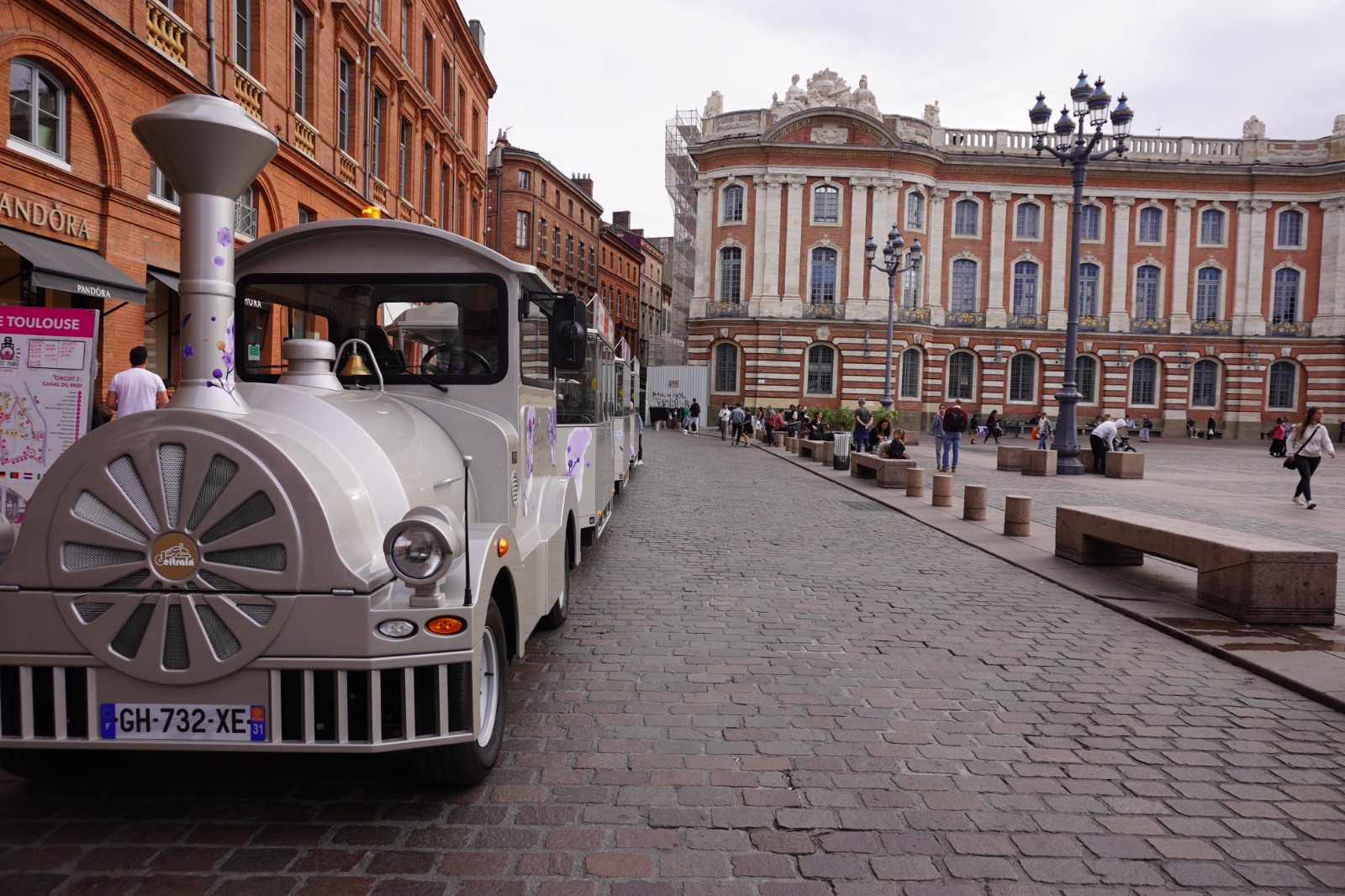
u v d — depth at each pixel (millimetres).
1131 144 50625
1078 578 8320
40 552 3086
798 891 2982
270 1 16094
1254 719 4699
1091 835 3408
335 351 4734
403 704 3162
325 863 3096
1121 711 4805
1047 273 50594
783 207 48031
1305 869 3182
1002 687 5188
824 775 3910
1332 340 50594
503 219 52500
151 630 3078
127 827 3338
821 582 8164
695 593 7637
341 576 3092
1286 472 24906
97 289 10586
